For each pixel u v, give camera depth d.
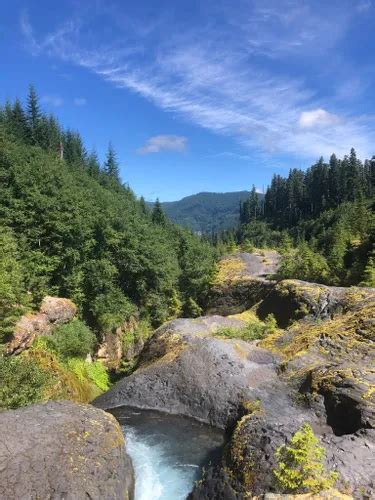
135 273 38.78
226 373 17.97
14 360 15.70
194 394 17.78
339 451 10.56
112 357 30.77
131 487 11.92
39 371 16.09
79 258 30.14
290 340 21.39
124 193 76.19
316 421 13.23
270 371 17.97
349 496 8.61
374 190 114.19
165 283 42.25
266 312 29.88
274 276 42.84
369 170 134.25
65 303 25.41
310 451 8.80
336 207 120.12
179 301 43.84
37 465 9.86
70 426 11.66
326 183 131.12
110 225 36.78
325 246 74.81
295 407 14.59
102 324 30.81
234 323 28.08
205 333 25.00
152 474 12.94
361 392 12.89
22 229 27.30
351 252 45.78
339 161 132.38
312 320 24.53
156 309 40.75
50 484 9.58
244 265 49.06
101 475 10.57
